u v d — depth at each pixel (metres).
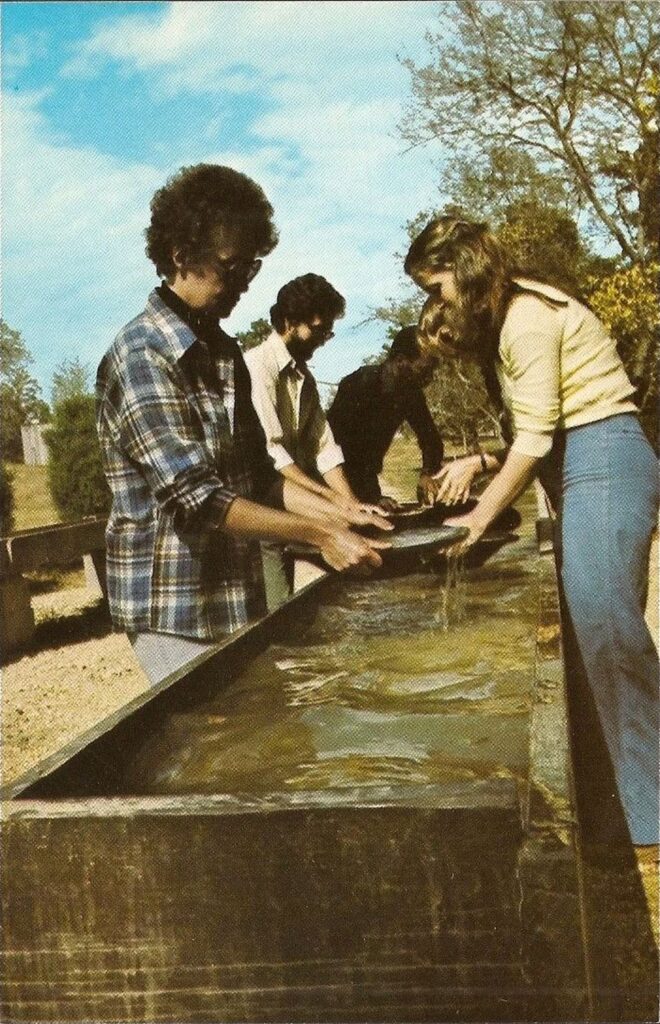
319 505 3.22
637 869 3.05
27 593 8.02
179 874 1.50
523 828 1.44
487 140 15.99
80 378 13.51
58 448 13.30
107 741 2.14
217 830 1.49
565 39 15.11
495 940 1.43
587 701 3.57
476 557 4.77
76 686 6.42
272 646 3.22
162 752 2.33
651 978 2.30
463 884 1.44
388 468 17.09
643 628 3.19
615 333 12.77
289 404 4.69
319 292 4.48
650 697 3.21
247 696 2.75
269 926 1.49
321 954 1.48
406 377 5.21
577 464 3.21
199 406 2.79
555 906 1.42
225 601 2.97
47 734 5.38
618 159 15.12
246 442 3.08
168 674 2.85
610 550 3.14
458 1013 1.45
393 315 16.84
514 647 3.26
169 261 2.72
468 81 15.88
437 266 3.24
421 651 3.25
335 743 2.39
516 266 3.26
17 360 12.70
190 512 2.66
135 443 2.69
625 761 3.22
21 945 1.54
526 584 4.22
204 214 2.64
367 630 3.58
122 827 1.51
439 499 3.81
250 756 2.32
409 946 1.46
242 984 1.50
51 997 1.54
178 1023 1.52
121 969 1.52
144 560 2.82
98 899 1.52
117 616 2.88
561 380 3.19
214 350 2.89
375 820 1.45
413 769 2.19
